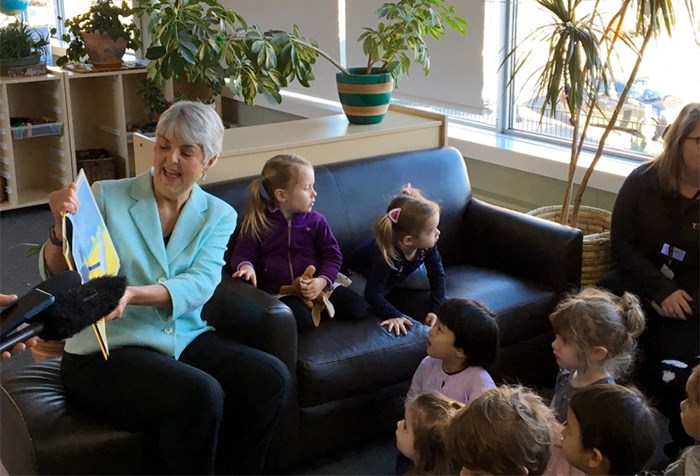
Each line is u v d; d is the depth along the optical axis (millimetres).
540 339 2916
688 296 2650
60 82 5051
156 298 2141
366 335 2529
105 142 5602
